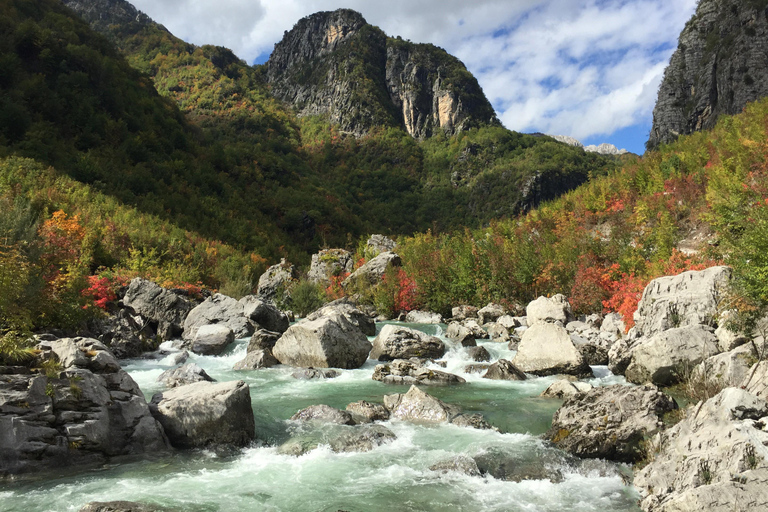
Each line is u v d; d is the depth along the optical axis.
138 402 9.60
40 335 11.42
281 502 7.23
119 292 24.94
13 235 16.42
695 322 14.62
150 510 6.73
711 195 23.27
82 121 77.06
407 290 32.91
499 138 192.88
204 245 54.06
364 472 8.40
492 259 29.33
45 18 99.69
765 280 10.75
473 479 8.09
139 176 71.00
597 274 24.33
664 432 8.42
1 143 57.78
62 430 8.53
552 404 12.56
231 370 17.67
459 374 16.98
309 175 155.38
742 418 7.36
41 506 6.96
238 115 195.62
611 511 6.95
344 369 17.73
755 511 5.68
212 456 9.20
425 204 168.62
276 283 44.44
